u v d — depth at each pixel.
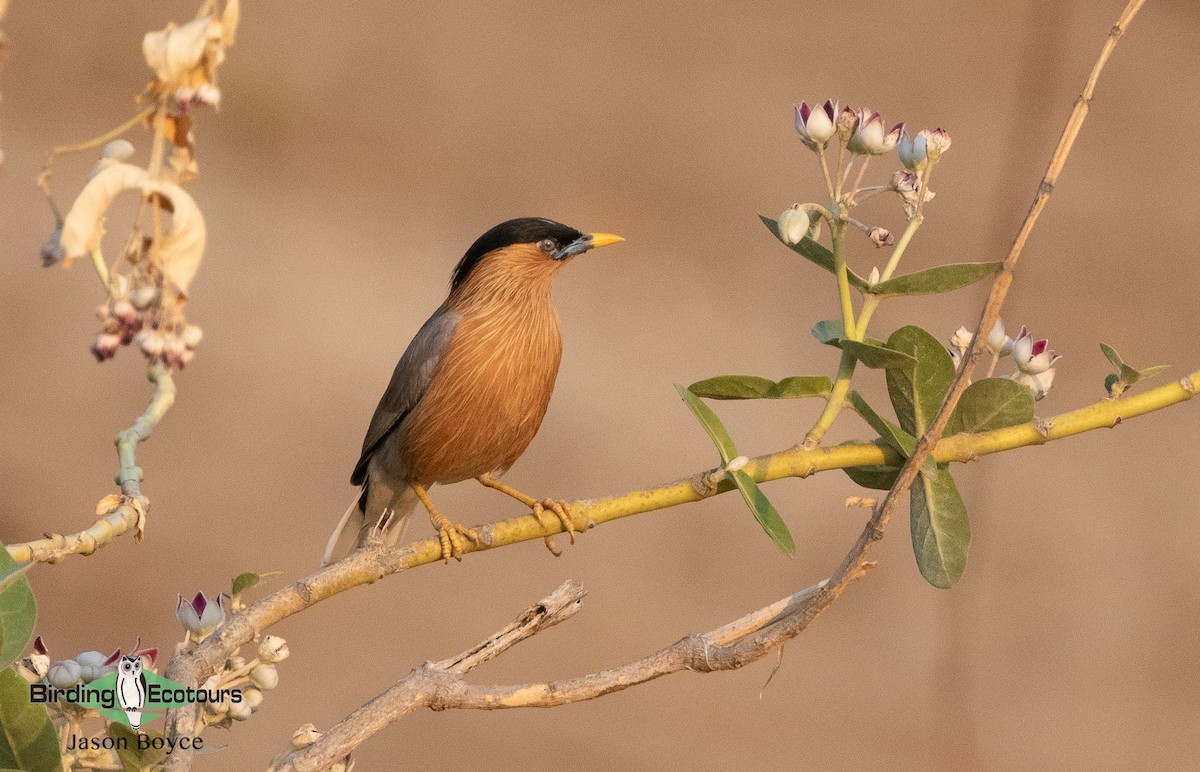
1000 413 3.93
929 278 3.98
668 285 19.33
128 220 12.38
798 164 22.45
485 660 3.15
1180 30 26.70
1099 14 26.83
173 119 2.40
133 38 21.81
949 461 3.94
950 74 24.30
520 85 23.58
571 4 26.11
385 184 20.61
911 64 24.55
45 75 21.08
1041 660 14.06
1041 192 3.21
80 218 2.35
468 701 2.99
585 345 17.95
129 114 20.84
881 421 3.93
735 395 4.21
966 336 4.31
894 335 3.95
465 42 24.41
